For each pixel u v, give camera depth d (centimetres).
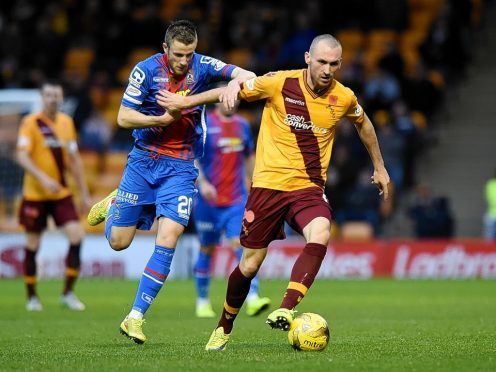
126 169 2877
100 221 3092
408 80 8350
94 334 3198
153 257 2720
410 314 4116
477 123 8925
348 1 9269
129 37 9169
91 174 8125
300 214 2498
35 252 4544
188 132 2828
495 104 9044
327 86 2533
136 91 2756
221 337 2573
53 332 3288
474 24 9688
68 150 4609
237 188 4222
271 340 2895
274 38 8812
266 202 2530
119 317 4012
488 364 2250
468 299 5097
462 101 9119
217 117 4203
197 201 4203
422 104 8344
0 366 2281
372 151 2722
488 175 8531
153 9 9219
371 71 9125
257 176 2558
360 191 7444
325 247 2448
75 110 8362
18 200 7094
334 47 2464
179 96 2603
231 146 4191
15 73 9156
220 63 2809
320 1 9281
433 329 3294
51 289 5878
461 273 7138
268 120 2578
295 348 2528
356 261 7119
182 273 6975
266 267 6975
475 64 9381
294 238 7306
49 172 4541
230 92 2555
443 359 2352
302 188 2536
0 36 9375
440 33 8744
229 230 4200
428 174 8550
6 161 7100
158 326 3525
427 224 7238
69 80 8712
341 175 7581
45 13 9838
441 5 9756
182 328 3428
